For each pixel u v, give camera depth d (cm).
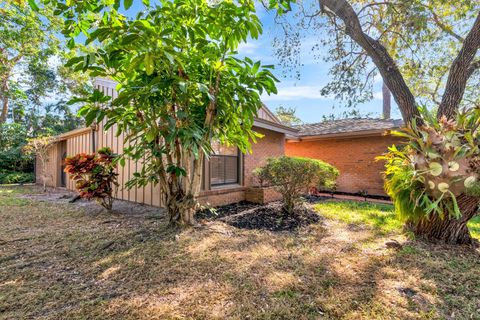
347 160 1078
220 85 416
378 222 532
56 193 990
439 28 551
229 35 365
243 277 282
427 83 677
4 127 1566
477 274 288
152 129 388
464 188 346
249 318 212
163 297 243
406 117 448
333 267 309
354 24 479
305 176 565
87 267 309
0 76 1146
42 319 208
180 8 330
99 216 577
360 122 1145
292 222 538
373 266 310
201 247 371
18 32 970
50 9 918
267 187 816
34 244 388
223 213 640
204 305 230
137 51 312
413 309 224
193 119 421
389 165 449
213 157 736
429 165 362
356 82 617
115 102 363
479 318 211
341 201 841
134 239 407
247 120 458
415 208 389
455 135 346
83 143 1001
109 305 229
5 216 575
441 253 350
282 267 309
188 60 388
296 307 227
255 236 432
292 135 996
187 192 464
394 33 541
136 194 758
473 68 436
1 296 243
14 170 1517
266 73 391
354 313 218
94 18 347
